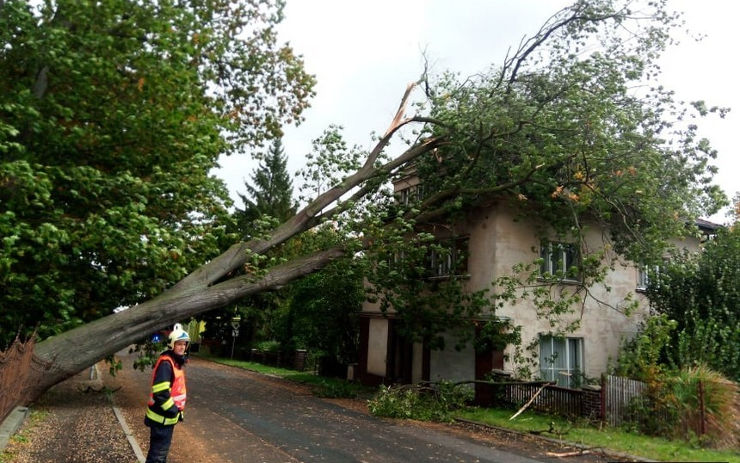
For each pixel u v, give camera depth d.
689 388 10.38
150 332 11.82
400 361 19.23
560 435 10.16
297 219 14.92
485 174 15.58
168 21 10.79
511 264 15.54
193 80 11.55
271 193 36.66
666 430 10.31
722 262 14.44
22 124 9.52
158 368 6.04
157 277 12.29
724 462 8.29
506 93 14.98
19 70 10.26
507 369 14.98
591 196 13.41
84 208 10.69
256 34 16.19
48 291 10.51
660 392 10.73
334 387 17.33
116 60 10.12
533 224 16.19
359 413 13.23
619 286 17.00
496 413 12.93
